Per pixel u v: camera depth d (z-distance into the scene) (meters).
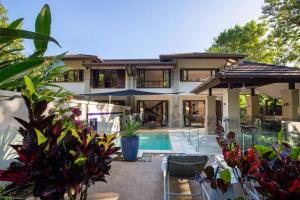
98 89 22.97
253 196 2.71
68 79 22.92
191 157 4.72
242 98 21.52
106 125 11.67
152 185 5.27
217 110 21.53
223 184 2.36
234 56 21.08
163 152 9.21
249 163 2.08
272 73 9.05
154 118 23.30
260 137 6.41
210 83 11.28
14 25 3.06
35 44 3.06
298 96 10.59
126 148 7.64
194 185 5.36
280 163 1.89
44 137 2.02
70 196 2.49
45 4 3.03
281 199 1.56
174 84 22.64
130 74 22.72
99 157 2.47
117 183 5.39
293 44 18.45
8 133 4.14
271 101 18.83
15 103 4.36
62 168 2.09
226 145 2.67
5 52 3.26
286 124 6.29
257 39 26.84
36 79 4.32
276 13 17.44
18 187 2.10
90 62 22.22
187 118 22.78
